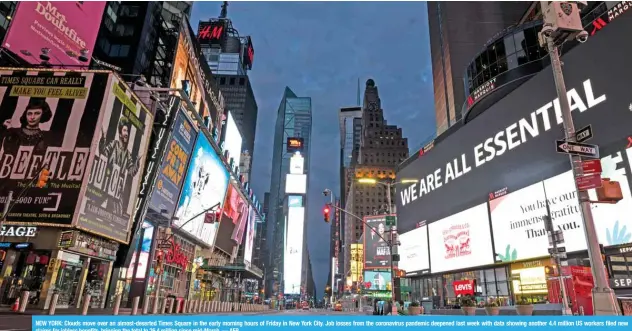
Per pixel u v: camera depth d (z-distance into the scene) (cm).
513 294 3431
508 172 3644
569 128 970
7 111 3091
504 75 4206
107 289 3444
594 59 2944
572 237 2870
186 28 5800
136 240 3800
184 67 5709
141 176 3859
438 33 11925
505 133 3756
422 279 5122
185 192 4978
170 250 4750
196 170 5216
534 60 4044
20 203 2895
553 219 3062
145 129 3888
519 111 3600
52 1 3966
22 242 2842
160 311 3138
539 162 3288
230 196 7119
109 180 3309
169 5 8156
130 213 3700
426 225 4984
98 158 3127
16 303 2241
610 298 812
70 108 3148
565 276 1706
